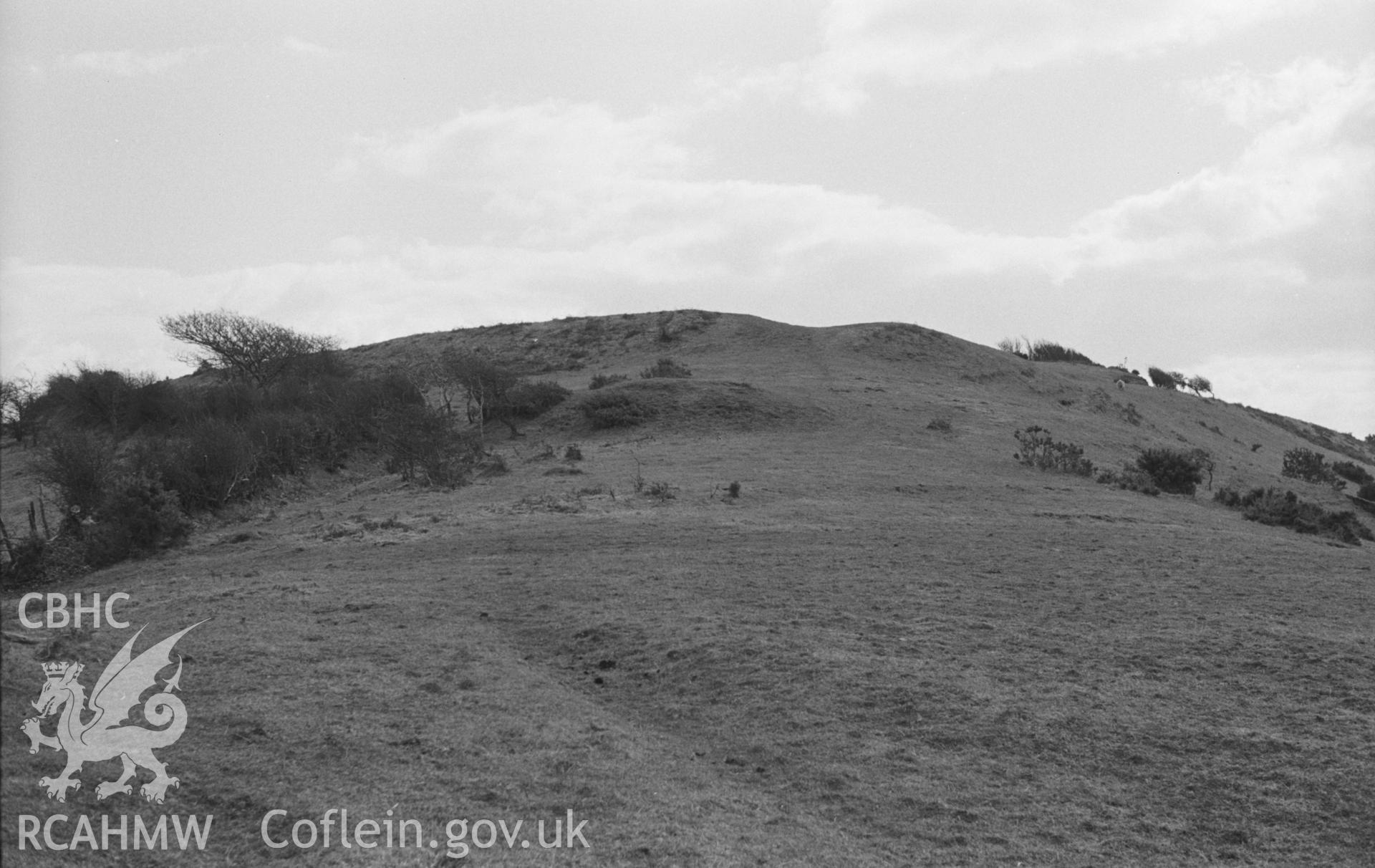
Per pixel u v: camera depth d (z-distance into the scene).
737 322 105.81
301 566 27.66
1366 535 41.03
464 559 27.42
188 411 65.25
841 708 15.36
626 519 32.81
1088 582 23.28
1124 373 116.62
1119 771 13.34
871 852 11.27
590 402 64.00
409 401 65.81
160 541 35.38
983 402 73.25
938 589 22.42
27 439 68.38
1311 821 12.04
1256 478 61.38
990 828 11.93
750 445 53.19
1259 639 18.41
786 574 24.03
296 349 83.06
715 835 11.28
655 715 15.58
